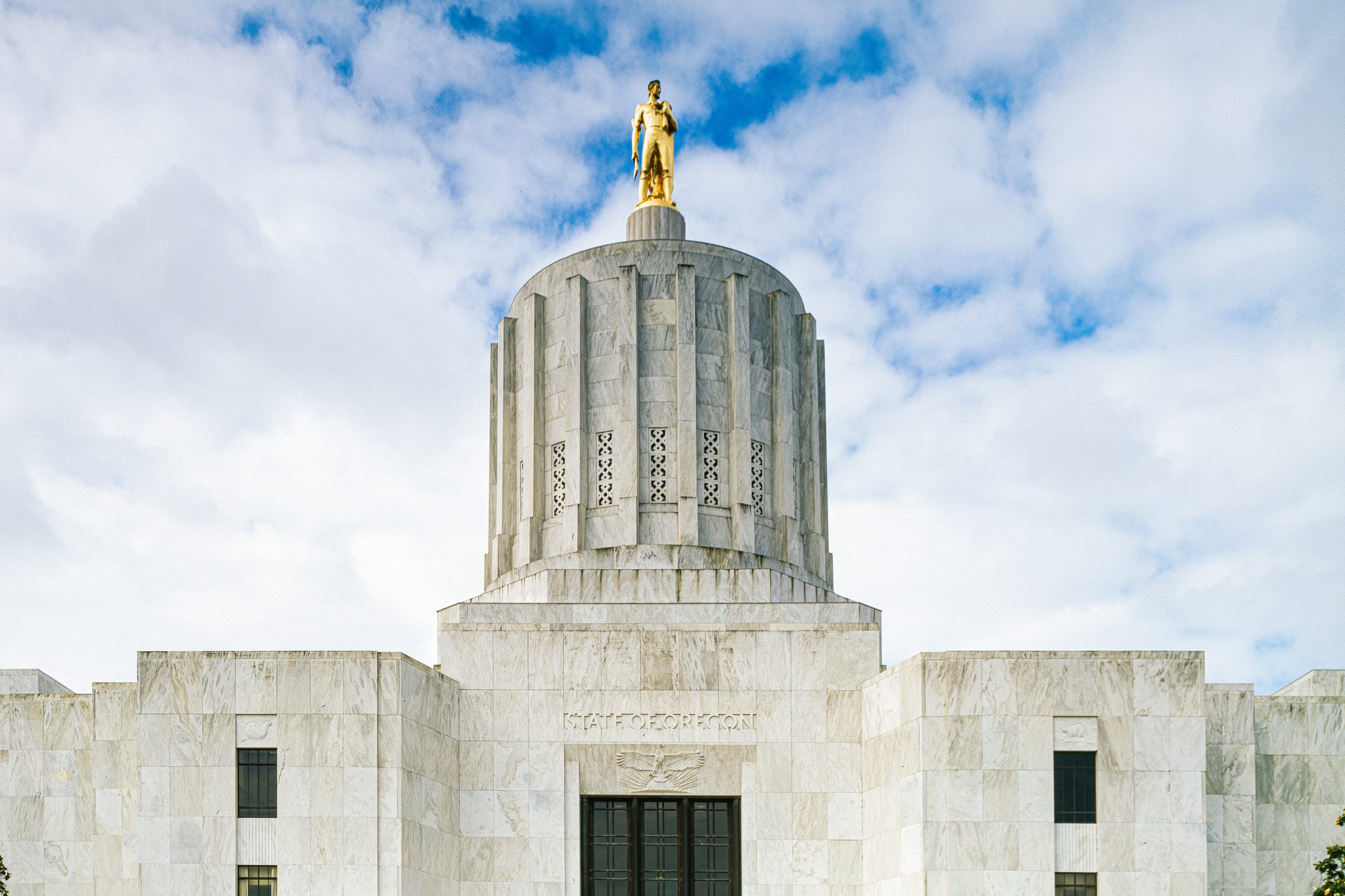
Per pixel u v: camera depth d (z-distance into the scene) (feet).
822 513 141.90
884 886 111.55
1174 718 106.63
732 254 138.31
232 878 104.01
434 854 111.24
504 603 124.77
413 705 110.01
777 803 117.29
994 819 104.63
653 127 146.82
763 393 137.08
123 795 114.32
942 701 106.83
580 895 116.47
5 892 109.29
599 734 119.03
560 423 134.82
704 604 125.29
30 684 133.28
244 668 107.34
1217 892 111.45
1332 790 115.75
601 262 136.36
